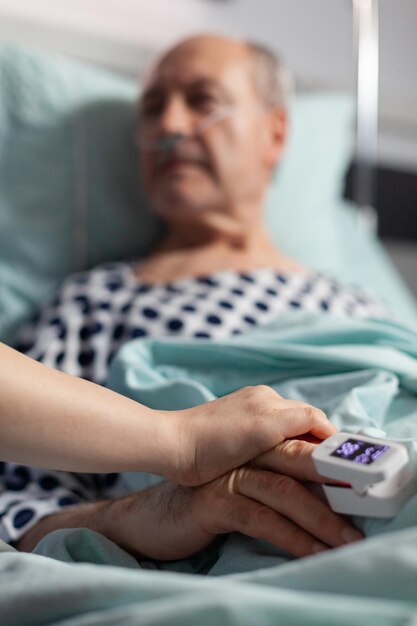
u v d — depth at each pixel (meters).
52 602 0.51
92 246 1.61
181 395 0.89
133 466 0.68
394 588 0.46
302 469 0.66
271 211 1.80
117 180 1.65
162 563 0.75
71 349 1.27
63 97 1.63
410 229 2.24
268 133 1.67
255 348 0.95
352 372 0.94
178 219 1.58
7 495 1.01
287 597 0.43
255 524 0.65
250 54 1.64
